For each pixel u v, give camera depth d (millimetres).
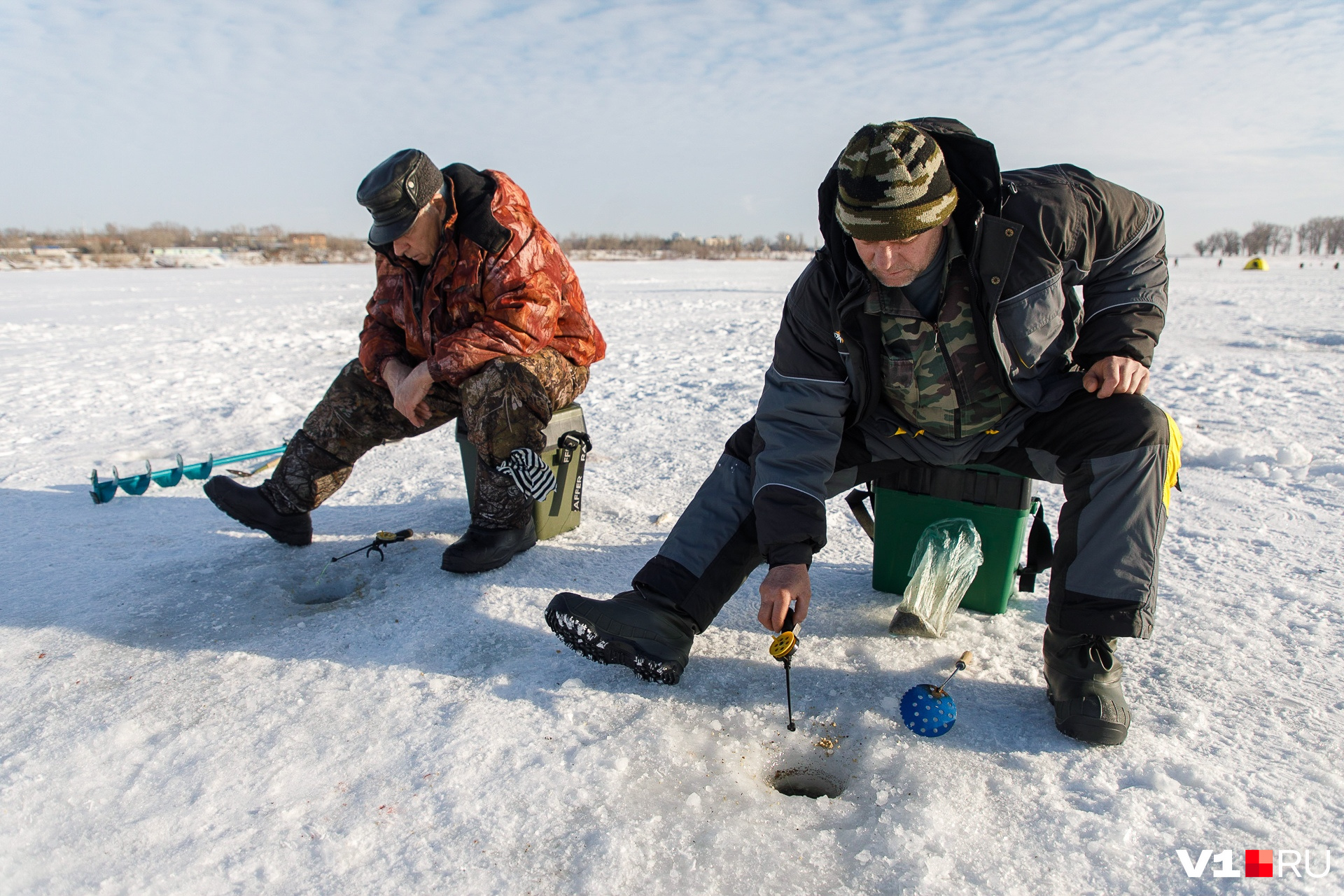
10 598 2756
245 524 3146
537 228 2828
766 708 2039
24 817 1672
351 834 1602
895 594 2697
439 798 1703
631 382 7301
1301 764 1760
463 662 2283
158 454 4801
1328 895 1383
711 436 5098
